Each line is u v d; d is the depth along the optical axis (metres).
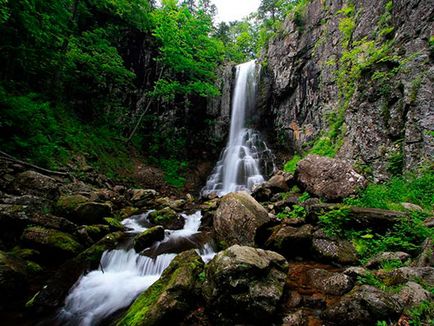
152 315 4.02
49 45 13.21
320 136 15.62
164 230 8.48
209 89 19.75
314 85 17.66
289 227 6.84
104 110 18.11
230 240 7.05
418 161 8.12
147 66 21.03
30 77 14.17
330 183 8.48
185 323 4.18
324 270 5.41
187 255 5.51
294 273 5.50
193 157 21.50
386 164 9.34
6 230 6.62
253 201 7.75
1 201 7.22
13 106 10.05
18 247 6.35
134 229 8.95
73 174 11.84
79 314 4.84
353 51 13.43
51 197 8.76
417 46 9.64
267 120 22.05
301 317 4.04
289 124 19.66
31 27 10.86
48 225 6.99
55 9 12.45
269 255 5.14
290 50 20.41
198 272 5.02
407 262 4.73
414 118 8.62
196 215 10.95
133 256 6.77
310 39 19.05
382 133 9.95
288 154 19.17
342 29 15.39
